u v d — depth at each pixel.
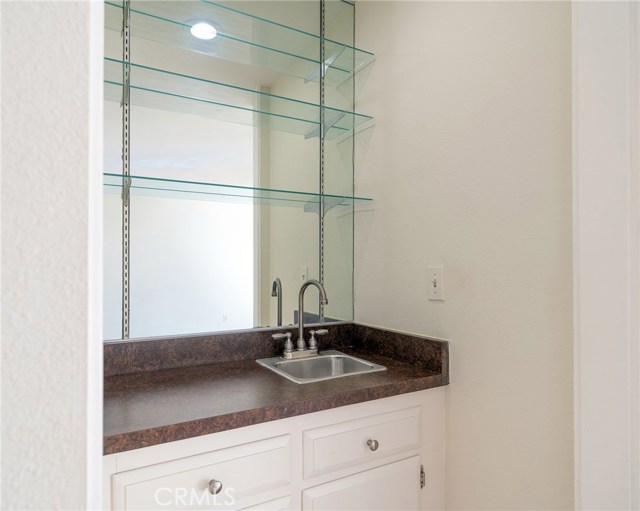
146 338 1.43
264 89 1.81
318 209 1.83
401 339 1.52
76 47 0.33
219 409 1.00
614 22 0.89
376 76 1.71
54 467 0.32
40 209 0.32
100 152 0.36
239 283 1.64
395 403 1.25
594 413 0.92
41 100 0.32
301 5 1.80
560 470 1.03
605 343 0.90
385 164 1.66
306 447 1.09
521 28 1.14
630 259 0.87
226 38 1.64
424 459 1.31
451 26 1.36
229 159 1.66
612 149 0.89
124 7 1.47
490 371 1.22
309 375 1.60
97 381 0.35
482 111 1.25
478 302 1.26
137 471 0.88
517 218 1.14
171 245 1.51
